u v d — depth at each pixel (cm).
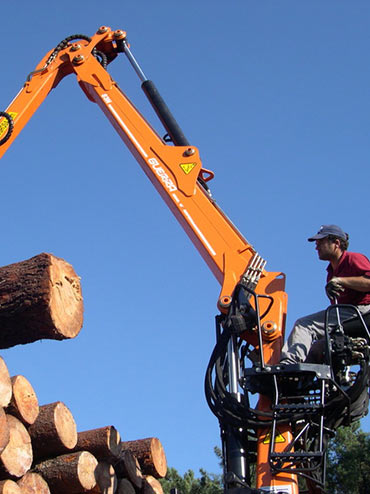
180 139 840
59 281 619
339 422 607
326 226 673
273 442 569
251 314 665
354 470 1559
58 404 579
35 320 605
